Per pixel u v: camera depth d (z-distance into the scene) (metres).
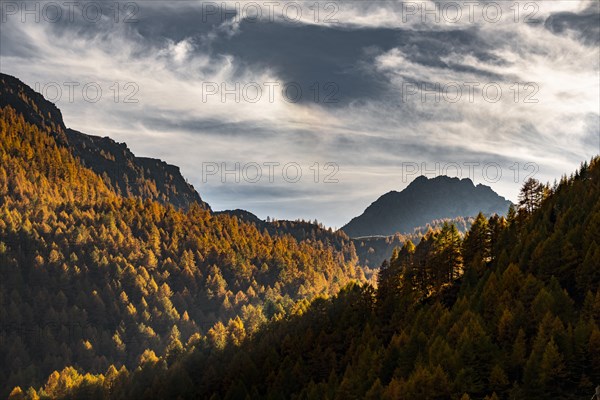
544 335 81.25
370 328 123.19
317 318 159.00
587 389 75.31
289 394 118.81
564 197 138.75
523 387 76.50
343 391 95.31
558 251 106.75
